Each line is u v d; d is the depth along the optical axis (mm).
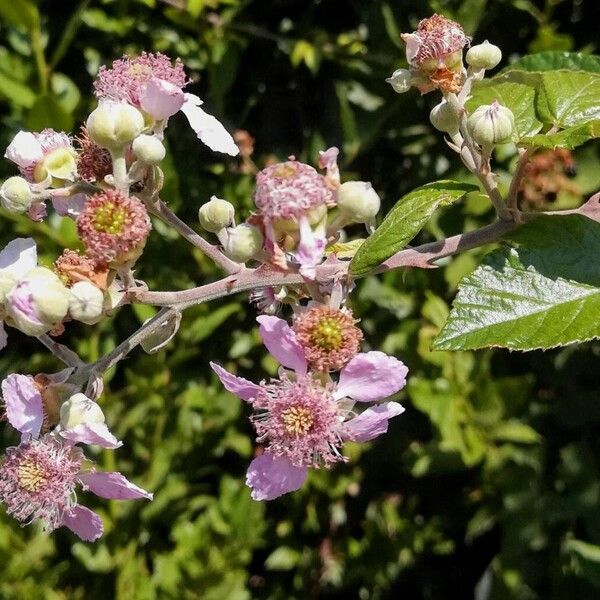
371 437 124
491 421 271
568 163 247
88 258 122
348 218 122
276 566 310
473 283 121
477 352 277
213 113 290
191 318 281
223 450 294
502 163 262
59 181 139
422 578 322
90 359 275
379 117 280
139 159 127
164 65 143
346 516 319
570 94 133
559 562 277
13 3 241
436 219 269
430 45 135
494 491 284
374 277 278
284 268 119
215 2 268
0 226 261
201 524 294
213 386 295
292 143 300
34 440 130
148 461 288
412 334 274
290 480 127
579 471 275
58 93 258
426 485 314
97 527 134
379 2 275
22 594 275
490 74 279
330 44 279
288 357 123
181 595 285
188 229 134
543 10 282
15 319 120
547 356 290
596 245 122
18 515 130
